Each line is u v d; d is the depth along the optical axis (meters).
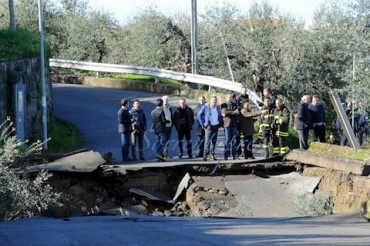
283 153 27.12
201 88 46.09
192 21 44.28
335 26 34.88
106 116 37.88
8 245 11.85
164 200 24.25
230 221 15.20
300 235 12.34
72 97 43.94
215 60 46.16
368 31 26.92
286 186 25.30
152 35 56.00
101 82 48.94
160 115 27.52
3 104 29.59
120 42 61.12
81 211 23.08
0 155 17.97
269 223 14.56
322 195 24.31
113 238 12.33
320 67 42.25
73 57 62.97
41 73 33.12
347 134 27.17
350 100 31.59
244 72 44.31
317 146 26.70
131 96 43.69
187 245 11.41
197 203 23.88
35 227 14.01
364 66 27.16
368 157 24.41
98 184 24.19
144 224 14.46
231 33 45.88
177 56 55.53
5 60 30.09
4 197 16.69
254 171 26.20
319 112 28.75
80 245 11.68
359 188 23.45
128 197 24.38
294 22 46.16
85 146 31.36
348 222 14.65
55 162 24.20
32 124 33.19
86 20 63.75
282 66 43.06
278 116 28.08
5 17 58.41
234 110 27.61
